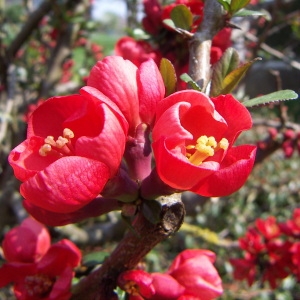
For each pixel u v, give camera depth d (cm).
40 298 20
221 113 14
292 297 64
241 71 16
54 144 14
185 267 19
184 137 13
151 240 16
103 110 13
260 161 41
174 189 14
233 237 75
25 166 14
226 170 13
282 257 39
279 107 39
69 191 13
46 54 70
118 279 17
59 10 50
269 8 51
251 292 61
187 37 18
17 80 57
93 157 13
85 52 68
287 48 73
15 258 21
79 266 21
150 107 15
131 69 15
